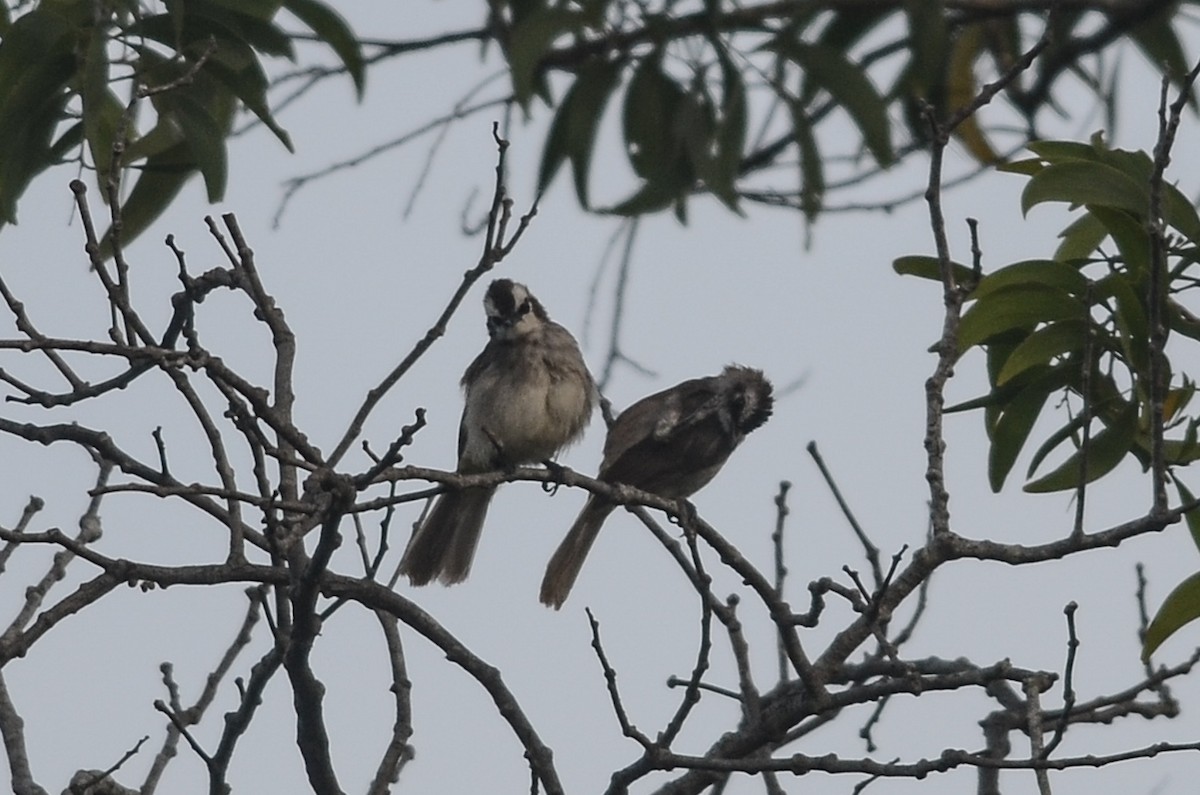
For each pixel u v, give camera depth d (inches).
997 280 413.1
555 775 399.2
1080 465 378.9
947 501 374.6
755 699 418.0
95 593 371.2
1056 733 341.1
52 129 439.8
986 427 449.4
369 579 399.2
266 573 380.5
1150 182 366.9
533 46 523.2
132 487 340.5
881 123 534.3
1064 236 446.3
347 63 475.5
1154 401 361.4
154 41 444.5
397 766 406.0
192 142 441.7
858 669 429.7
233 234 409.7
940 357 373.7
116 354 348.8
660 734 366.6
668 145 543.8
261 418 359.6
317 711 386.0
